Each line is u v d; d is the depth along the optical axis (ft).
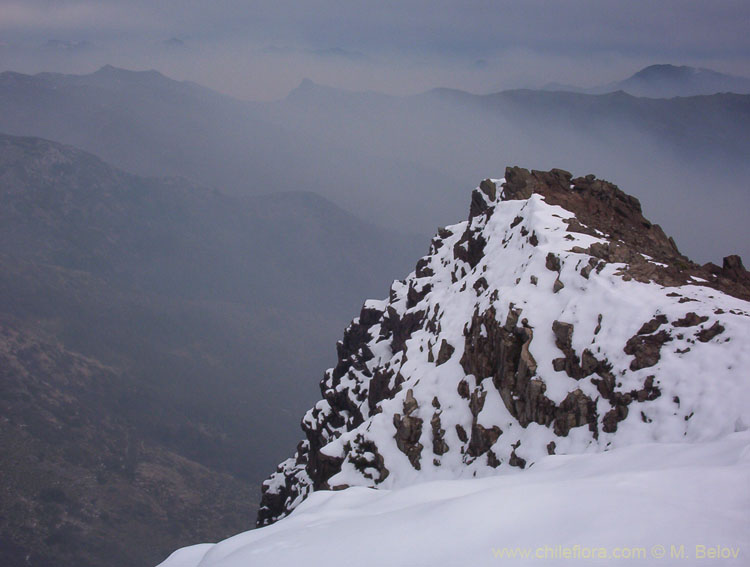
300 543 63.00
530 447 120.16
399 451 151.02
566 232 162.61
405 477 144.97
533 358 129.80
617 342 118.32
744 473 58.54
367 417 231.09
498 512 57.00
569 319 129.70
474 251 224.12
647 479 59.93
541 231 165.17
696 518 50.16
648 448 76.69
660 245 176.55
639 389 108.68
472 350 151.84
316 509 82.38
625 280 130.62
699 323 112.06
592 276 135.13
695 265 158.71
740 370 100.12
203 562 73.31
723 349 105.29
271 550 63.41
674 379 105.70
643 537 48.49
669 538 47.67
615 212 203.00
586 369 120.26
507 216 209.97
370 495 82.89
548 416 122.01
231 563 63.36
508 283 162.30
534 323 135.03
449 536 55.42
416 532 57.62
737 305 115.85
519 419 128.67
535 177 229.45
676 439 97.60
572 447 113.09
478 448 133.08
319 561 57.36
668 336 113.39
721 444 71.10
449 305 191.11
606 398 113.80
